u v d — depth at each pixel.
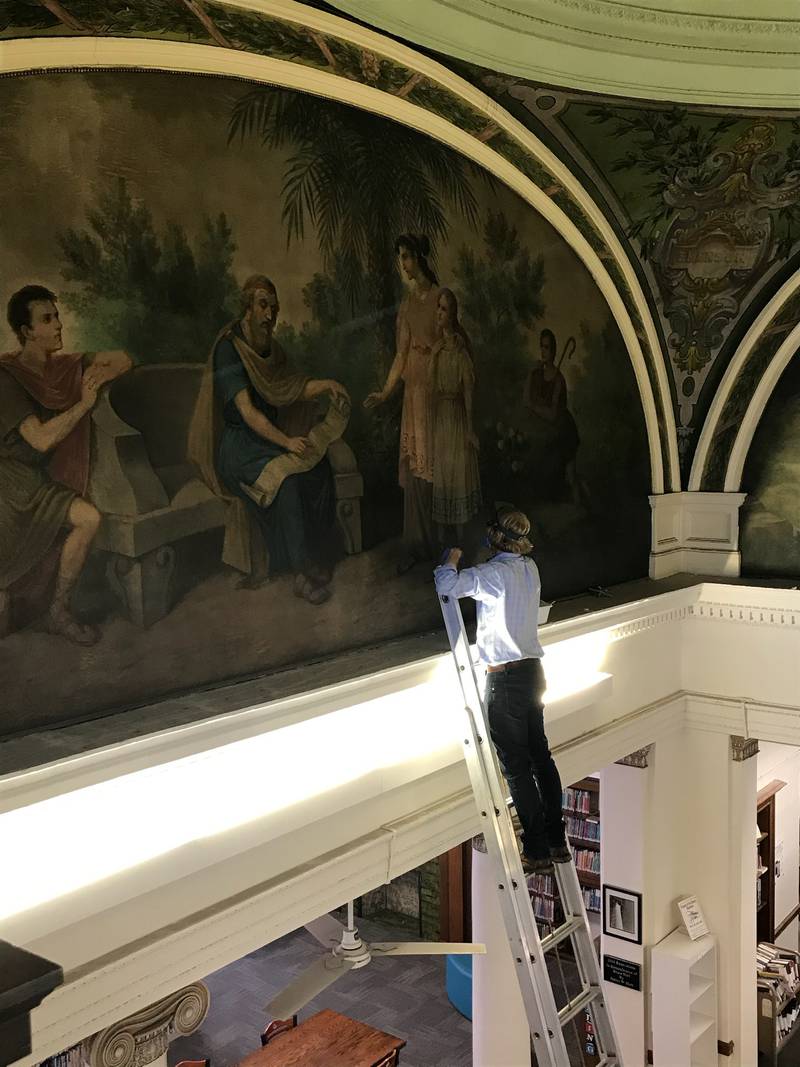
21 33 3.76
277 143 4.92
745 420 8.61
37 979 1.62
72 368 4.05
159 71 4.32
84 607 4.15
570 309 7.34
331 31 4.62
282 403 5.04
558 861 5.15
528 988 4.75
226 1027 10.38
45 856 3.75
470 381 6.37
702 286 7.95
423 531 6.04
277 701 4.46
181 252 4.47
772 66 5.25
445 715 5.72
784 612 8.02
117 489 4.25
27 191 3.85
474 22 4.75
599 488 7.86
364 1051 8.76
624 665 7.75
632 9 5.03
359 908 12.95
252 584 4.92
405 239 5.76
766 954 10.29
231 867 4.54
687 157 6.71
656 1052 8.41
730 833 8.61
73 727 4.07
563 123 6.28
